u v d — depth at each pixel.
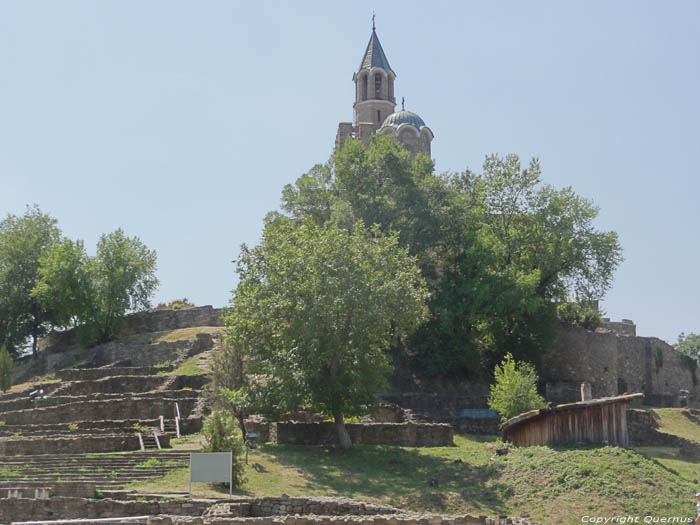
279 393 40.00
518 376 46.12
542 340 60.75
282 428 42.34
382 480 35.00
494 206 65.25
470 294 58.81
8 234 81.75
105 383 54.75
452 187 66.50
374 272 42.31
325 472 36.12
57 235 84.31
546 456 35.44
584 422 37.72
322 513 27.72
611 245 64.88
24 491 30.22
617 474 32.62
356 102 104.00
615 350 65.00
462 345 59.72
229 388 43.50
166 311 75.88
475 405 53.81
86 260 76.19
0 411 52.19
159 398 48.88
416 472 36.34
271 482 34.12
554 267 64.12
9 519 27.72
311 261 41.41
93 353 69.50
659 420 56.66
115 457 37.53
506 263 63.56
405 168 63.72
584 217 65.38
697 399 76.75
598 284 65.19
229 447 33.66
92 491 31.42
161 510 27.86
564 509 30.38
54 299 74.50
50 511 27.94
